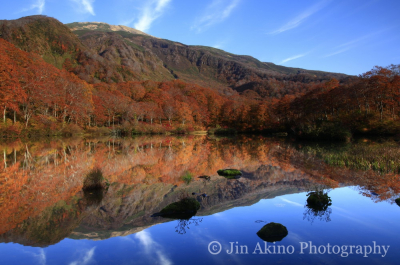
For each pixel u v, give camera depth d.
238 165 18.98
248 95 184.62
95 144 36.53
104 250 6.08
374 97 51.03
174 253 5.85
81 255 5.79
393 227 7.12
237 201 10.14
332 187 11.65
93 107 67.69
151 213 8.84
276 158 22.00
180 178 14.82
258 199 10.34
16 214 8.74
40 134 46.62
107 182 13.33
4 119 40.59
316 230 7.02
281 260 5.39
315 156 21.95
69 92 59.53
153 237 6.77
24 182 13.21
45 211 9.03
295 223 7.55
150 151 28.78
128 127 69.06
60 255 5.87
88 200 10.39
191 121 89.00
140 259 5.58
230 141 45.22
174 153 26.95
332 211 8.52
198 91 117.00
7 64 42.88
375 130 45.00
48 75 55.69
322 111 66.25
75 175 15.03
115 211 9.06
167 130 76.75
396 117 49.44
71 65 167.00
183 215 8.62
